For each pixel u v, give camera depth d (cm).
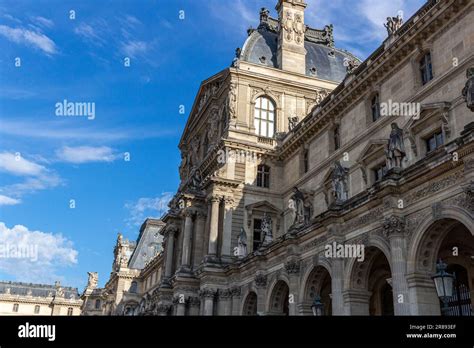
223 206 5462
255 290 4409
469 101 2306
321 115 4988
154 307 6838
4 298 15762
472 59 3183
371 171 4159
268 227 4694
